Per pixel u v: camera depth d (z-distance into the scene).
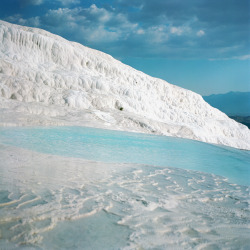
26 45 19.94
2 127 9.35
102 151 6.43
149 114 19.86
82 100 16.94
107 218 2.23
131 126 15.38
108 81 21.06
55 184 2.98
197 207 2.73
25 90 15.49
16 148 5.15
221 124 26.67
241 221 2.43
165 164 5.52
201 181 3.92
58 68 20.44
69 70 20.72
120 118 15.93
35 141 6.95
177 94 27.48
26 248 1.67
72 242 1.80
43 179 3.13
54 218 2.11
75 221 2.12
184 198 3.00
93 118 14.89
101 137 9.65
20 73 17.12
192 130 18.42
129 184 3.32
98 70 23.02
